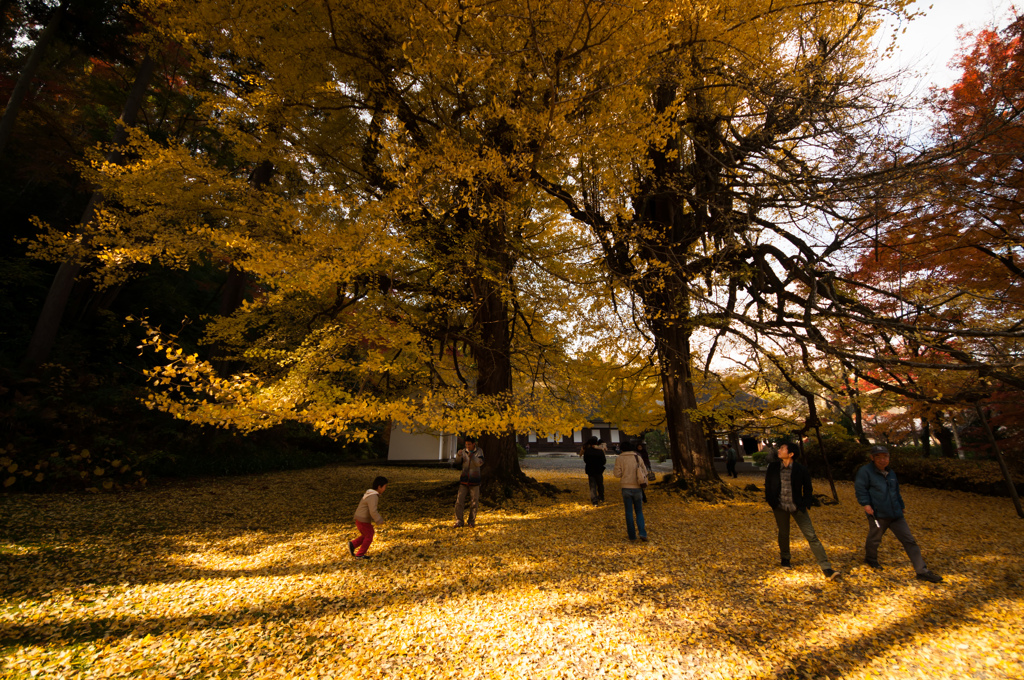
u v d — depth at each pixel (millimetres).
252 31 5730
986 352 6230
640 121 5348
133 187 5617
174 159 5188
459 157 5090
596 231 7391
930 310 6875
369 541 5285
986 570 4410
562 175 7145
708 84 6883
